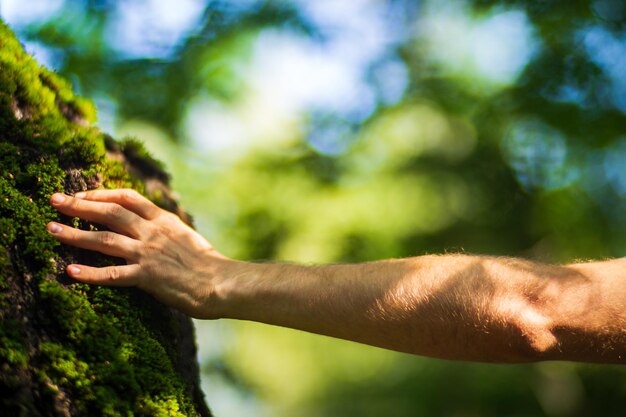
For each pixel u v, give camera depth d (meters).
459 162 6.49
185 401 1.66
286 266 1.67
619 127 6.19
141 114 5.73
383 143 6.35
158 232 1.67
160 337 1.69
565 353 1.53
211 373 6.62
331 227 5.76
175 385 1.64
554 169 6.57
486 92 6.60
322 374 6.87
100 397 1.50
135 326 1.63
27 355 1.46
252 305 1.63
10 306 1.48
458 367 6.86
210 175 5.90
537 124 6.43
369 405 7.07
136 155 1.88
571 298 1.52
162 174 1.95
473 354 1.57
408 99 6.64
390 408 6.99
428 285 1.56
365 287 1.58
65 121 1.72
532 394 6.73
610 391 6.74
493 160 6.69
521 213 6.64
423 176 6.29
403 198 6.06
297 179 6.04
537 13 6.40
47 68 1.79
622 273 1.55
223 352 6.59
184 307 1.64
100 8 5.68
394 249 5.88
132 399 1.54
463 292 1.53
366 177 6.18
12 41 1.72
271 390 6.82
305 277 1.63
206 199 5.86
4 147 1.59
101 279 1.60
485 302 1.52
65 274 1.58
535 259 1.67
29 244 1.54
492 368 6.72
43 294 1.52
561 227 6.41
